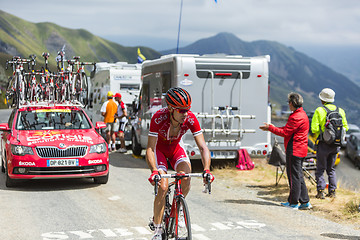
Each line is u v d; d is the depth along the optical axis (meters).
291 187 7.41
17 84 10.28
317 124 8.03
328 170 8.32
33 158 8.39
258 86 11.60
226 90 11.34
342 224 6.49
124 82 16.45
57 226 6.16
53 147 8.54
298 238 5.72
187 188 4.86
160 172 4.52
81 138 8.98
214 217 6.77
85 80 11.45
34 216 6.70
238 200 8.07
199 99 11.16
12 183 8.80
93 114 18.34
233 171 11.47
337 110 8.05
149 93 12.78
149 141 4.75
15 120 9.64
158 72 12.08
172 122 4.69
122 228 6.09
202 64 11.14
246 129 11.55
